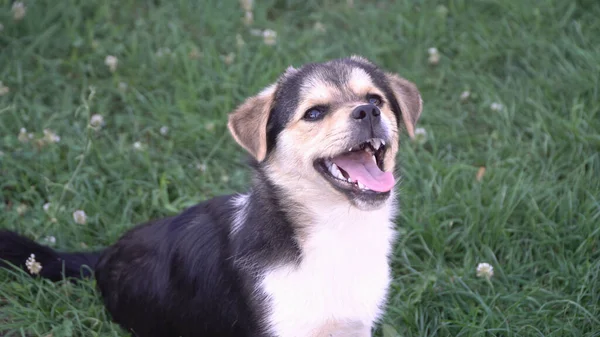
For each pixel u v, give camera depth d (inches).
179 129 65.4
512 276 57.7
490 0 73.3
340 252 51.3
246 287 51.2
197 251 52.7
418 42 71.5
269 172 52.1
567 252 58.5
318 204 51.2
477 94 68.2
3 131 63.9
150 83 67.9
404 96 53.9
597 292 56.4
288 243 51.2
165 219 55.1
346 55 70.1
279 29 72.2
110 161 63.1
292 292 50.9
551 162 63.2
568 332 54.7
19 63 67.5
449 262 59.2
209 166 64.1
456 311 55.7
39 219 59.8
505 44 70.7
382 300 52.9
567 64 68.2
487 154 64.1
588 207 59.6
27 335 54.5
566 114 66.1
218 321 52.2
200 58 69.7
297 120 51.3
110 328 54.6
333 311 51.3
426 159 63.8
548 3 72.4
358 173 50.9
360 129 50.2
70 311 55.2
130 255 54.6
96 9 72.4
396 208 53.8
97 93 67.2
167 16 73.0
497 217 59.7
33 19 70.4
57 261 56.8
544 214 60.4
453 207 60.7
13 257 56.5
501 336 55.0
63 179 61.5
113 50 69.5
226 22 72.1
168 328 53.5
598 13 72.0
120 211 61.0
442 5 74.0
